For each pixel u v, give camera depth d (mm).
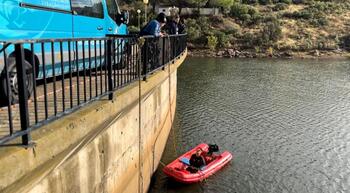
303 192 15656
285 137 22156
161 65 13695
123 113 9055
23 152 4902
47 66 8938
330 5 84312
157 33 12680
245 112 27625
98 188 7801
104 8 11828
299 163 18406
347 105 30703
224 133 22422
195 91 34938
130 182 10375
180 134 21625
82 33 10414
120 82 9547
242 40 70250
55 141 5609
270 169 17609
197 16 77875
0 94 7246
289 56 66688
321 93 35469
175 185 15430
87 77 11562
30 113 6988
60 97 8508
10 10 7449
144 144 12062
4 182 4555
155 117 14203
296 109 29062
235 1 85000
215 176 16562
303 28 74750
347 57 66875
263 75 45625
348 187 16125
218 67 52250
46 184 5738
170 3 80625
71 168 6520
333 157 19281
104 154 8031
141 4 74250
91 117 6773
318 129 23922
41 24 8492
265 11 82125
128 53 9859
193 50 68188
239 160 18406
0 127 6191
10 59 7320
